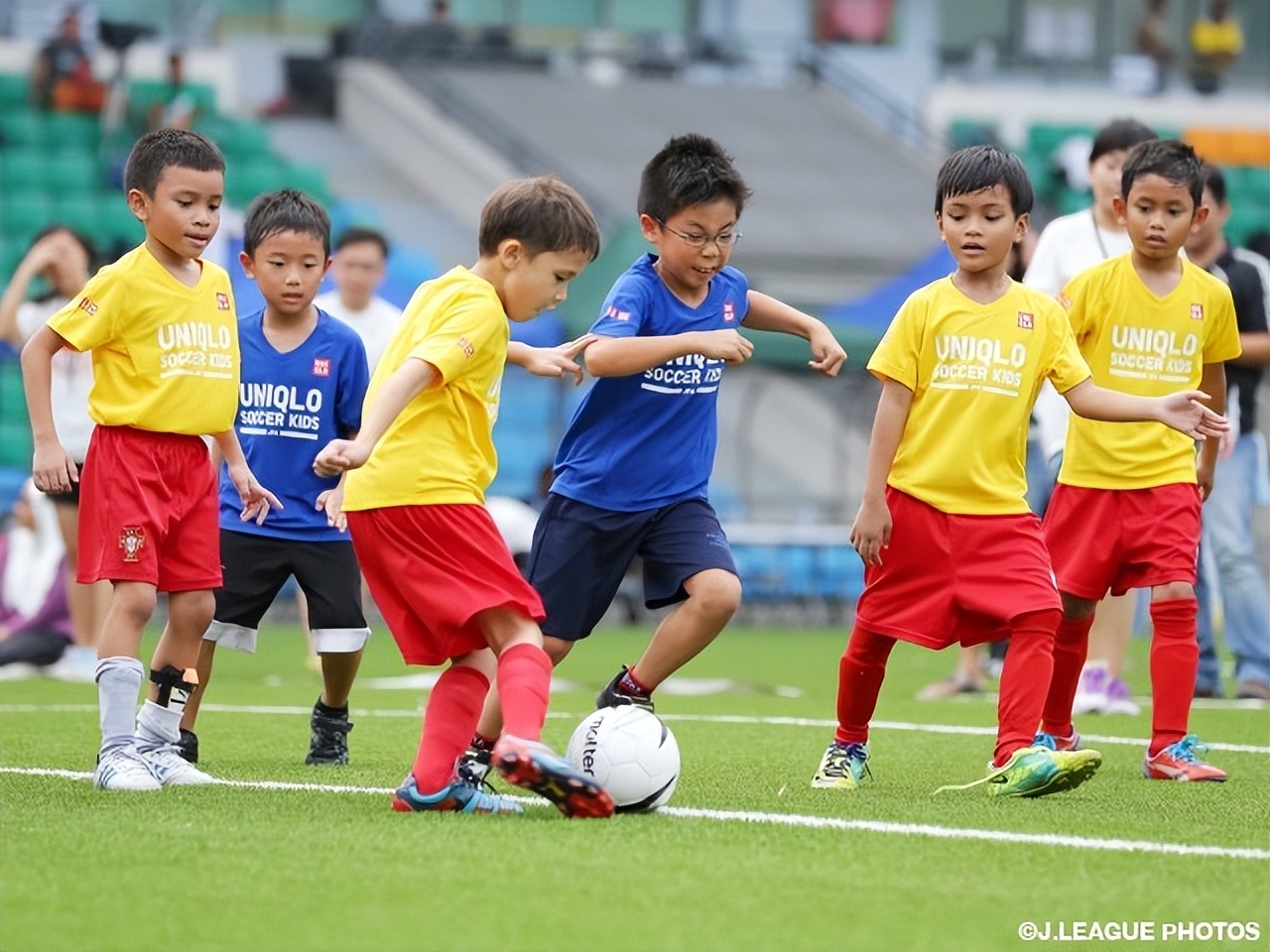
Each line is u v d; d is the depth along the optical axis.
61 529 36.25
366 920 12.12
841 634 58.69
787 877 13.62
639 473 19.98
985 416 19.25
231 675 39.09
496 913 12.34
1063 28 102.50
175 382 18.80
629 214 79.19
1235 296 30.80
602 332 19.30
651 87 95.62
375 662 44.25
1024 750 18.58
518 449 69.75
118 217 73.94
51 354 18.62
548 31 100.31
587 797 15.95
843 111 96.25
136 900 12.64
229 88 86.75
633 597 64.06
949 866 14.24
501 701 16.06
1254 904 13.11
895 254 78.06
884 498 19.33
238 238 36.53
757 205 81.81
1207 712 30.73
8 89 79.94
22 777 19.59
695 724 28.05
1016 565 19.17
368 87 90.06
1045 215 83.62
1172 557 21.69
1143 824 16.80
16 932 11.80
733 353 18.73
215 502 19.55
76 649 37.41
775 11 102.88
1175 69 102.38
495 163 83.50
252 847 14.56
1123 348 22.48
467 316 16.31
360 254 30.64
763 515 70.62
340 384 22.66
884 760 22.94
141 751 19.58
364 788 18.84
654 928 11.99
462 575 16.30
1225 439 32.06
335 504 19.25
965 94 97.25
